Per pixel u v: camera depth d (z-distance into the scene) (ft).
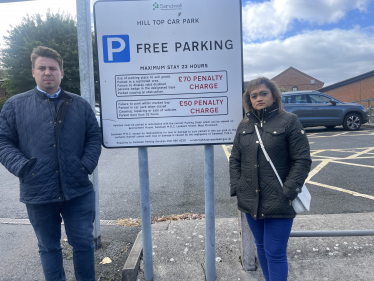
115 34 7.77
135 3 7.70
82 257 7.29
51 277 7.16
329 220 11.01
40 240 7.02
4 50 75.97
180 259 9.20
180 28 7.75
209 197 8.03
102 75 7.89
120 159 25.59
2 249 10.41
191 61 7.85
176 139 8.08
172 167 21.57
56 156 6.62
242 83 7.90
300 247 9.39
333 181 16.84
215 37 7.78
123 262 9.39
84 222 7.17
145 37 7.79
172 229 11.05
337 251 9.14
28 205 6.84
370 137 32.63
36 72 6.75
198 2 7.69
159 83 7.91
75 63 73.46
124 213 13.67
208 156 8.05
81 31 9.02
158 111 8.00
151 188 17.11
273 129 6.43
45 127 6.58
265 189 6.47
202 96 7.95
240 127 7.14
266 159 6.45
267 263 7.18
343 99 94.43
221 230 10.71
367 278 7.99
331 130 41.60
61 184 6.63
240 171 7.22
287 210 6.34
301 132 6.29
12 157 6.39
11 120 6.65
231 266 8.80
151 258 8.33
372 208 12.89
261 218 6.53
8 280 8.65
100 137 7.54
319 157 23.22
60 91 7.02
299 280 8.05
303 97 38.47
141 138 8.07
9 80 79.51
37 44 71.51
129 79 7.90
